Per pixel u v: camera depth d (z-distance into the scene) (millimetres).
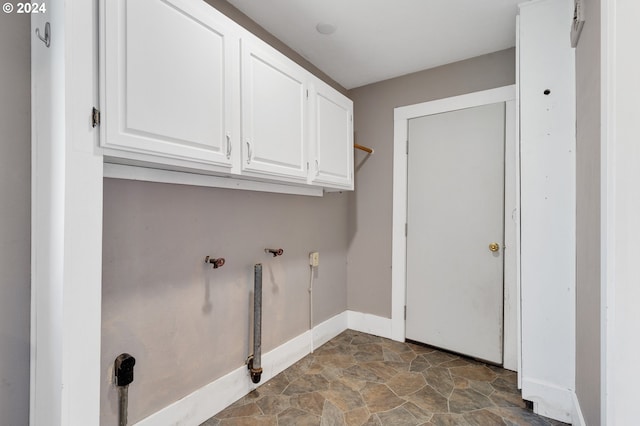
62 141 836
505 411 1640
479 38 2049
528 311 1661
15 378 970
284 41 2092
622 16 946
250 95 1426
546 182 1620
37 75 968
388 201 2674
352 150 2291
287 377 1979
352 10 1779
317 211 2479
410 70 2504
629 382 939
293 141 1706
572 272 1555
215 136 1257
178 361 1451
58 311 848
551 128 1609
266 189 1895
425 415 1596
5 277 951
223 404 1644
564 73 1584
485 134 2227
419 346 2473
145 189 1326
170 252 1425
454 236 2346
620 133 953
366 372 2045
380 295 2703
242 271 1800
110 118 915
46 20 926
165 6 1072
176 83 1108
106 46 907
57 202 863
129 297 1270
